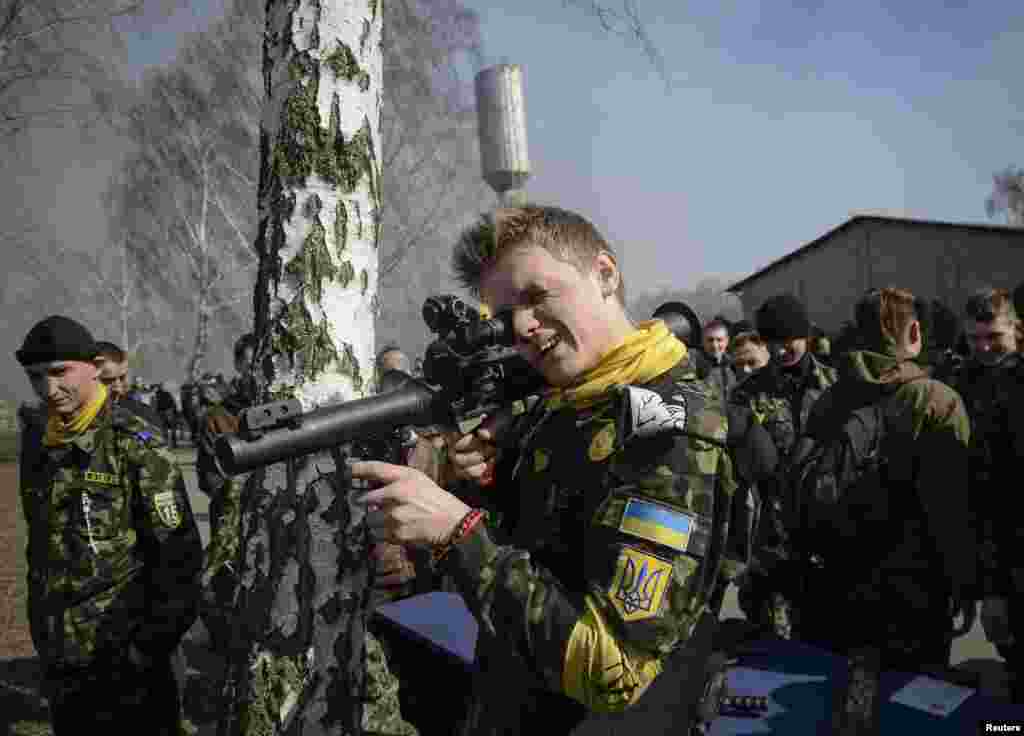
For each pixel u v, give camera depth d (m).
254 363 2.06
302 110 2.02
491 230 1.44
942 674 1.85
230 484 3.23
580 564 1.37
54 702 2.83
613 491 1.29
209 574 3.17
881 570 2.53
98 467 2.79
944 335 6.65
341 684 1.87
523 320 1.39
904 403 2.52
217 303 29.25
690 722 1.40
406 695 2.25
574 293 1.39
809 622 2.77
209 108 22.64
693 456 1.29
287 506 1.91
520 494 1.51
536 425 1.53
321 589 1.87
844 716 1.67
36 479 2.87
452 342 1.41
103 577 2.77
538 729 1.39
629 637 1.19
